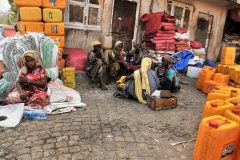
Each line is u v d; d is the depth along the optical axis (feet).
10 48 13.99
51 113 12.17
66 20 20.45
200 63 26.20
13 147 9.01
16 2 15.89
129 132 10.89
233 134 7.95
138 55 21.26
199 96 17.92
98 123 11.62
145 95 14.85
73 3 20.35
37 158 8.47
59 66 18.02
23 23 16.47
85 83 18.02
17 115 11.23
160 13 23.73
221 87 14.80
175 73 17.49
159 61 22.81
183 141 10.40
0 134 9.85
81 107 13.56
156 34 23.31
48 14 16.65
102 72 18.98
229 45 35.58
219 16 32.63
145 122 12.16
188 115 13.67
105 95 16.12
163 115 13.37
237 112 8.76
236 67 18.74
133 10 24.40
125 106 14.34
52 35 17.28
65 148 9.21
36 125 10.89
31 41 14.61
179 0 27.40
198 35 31.50
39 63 12.82
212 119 8.17
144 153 9.26
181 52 25.82
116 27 23.84
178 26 28.53
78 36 21.50
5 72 14.23
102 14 22.38
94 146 9.50
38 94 12.46
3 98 13.83
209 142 7.79
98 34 22.75
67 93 14.64
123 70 19.90
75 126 11.11
